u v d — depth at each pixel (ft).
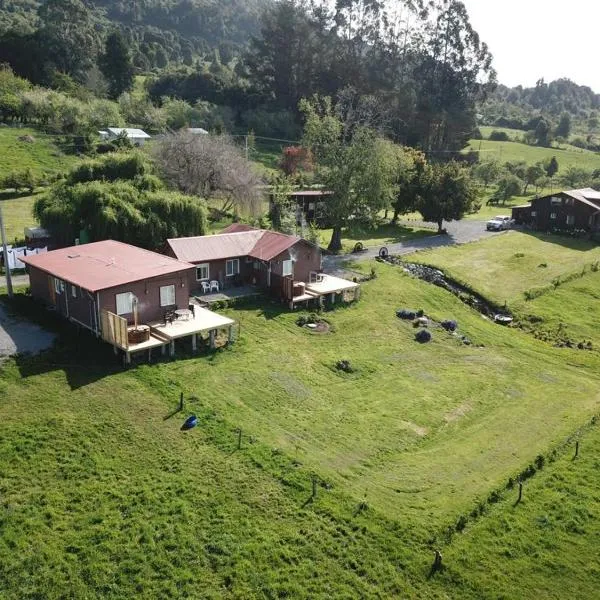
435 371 115.44
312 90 393.50
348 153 181.37
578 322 152.66
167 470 73.00
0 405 80.84
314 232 181.37
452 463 83.25
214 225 192.85
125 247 122.11
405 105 369.91
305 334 121.08
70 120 293.02
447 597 60.18
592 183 363.35
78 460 72.90
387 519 68.74
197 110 364.79
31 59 366.02
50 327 104.27
